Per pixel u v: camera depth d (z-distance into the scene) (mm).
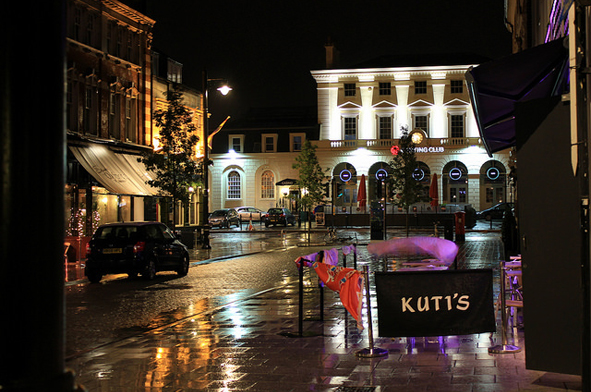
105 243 16656
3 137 2080
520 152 5527
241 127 63438
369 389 5641
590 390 4398
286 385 5906
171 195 25938
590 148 4340
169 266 17516
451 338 7957
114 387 6051
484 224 49875
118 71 31609
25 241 2102
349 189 59750
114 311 11586
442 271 7020
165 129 24969
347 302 7898
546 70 7359
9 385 2049
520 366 6355
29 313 2098
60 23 2264
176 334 8836
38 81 2156
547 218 5441
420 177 56719
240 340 8234
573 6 4730
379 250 9359
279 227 51625
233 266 20312
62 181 2248
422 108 60000
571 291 5363
